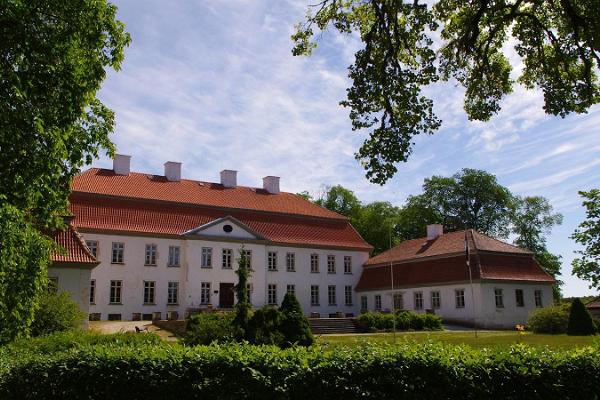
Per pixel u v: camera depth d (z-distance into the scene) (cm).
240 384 909
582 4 1478
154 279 4344
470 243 4534
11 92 1129
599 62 1448
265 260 4900
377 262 5388
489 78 1655
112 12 1397
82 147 1430
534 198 7031
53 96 1242
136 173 4875
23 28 1187
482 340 2919
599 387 997
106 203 4359
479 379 934
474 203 6688
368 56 1492
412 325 3969
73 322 2172
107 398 962
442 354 955
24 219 1259
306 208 5591
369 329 3975
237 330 2036
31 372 1050
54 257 2717
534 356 1002
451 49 1670
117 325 3462
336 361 921
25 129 1191
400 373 907
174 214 4606
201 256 4531
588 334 3231
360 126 1528
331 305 5281
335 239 5431
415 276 4866
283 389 878
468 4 1630
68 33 1277
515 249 4734
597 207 2355
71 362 1020
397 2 1416
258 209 5144
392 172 1500
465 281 4366
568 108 1619
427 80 1477
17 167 1203
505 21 1542
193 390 922
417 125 1488
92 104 1478
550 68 1611
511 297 4441
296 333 2148
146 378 948
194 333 2002
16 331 1248
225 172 5344
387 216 7362
